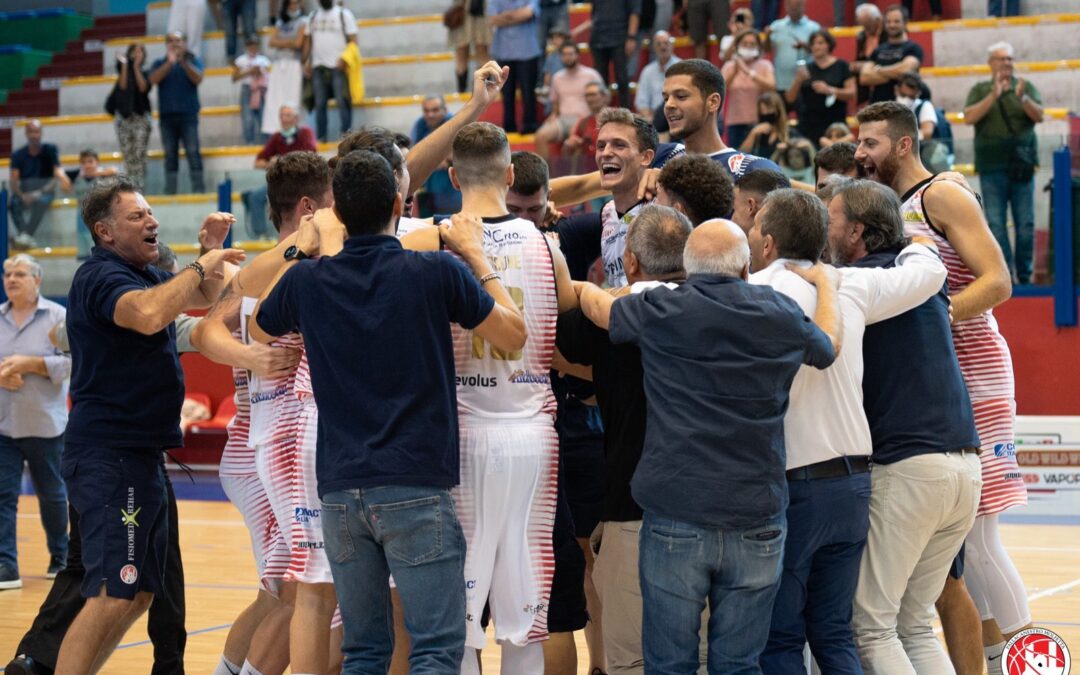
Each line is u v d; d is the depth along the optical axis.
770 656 3.79
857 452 3.75
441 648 3.41
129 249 4.31
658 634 3.52
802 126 11.37
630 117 4.74
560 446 4.79
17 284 7.30
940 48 13.45
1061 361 10.08
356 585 3.47
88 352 4.16
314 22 14.52
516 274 3.81
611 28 12.47
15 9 21.36
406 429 3.40
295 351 3.92
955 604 4.36
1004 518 9.35
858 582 3.92
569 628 4.29
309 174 4.26
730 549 3.44
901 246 4.10
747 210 4.37
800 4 12.02
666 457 3.46
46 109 18.42
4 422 7.25
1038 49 13.11
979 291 4.27
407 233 3.90
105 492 4.11
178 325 4.87
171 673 4.63
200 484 12.04
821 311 3.70
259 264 4.00
